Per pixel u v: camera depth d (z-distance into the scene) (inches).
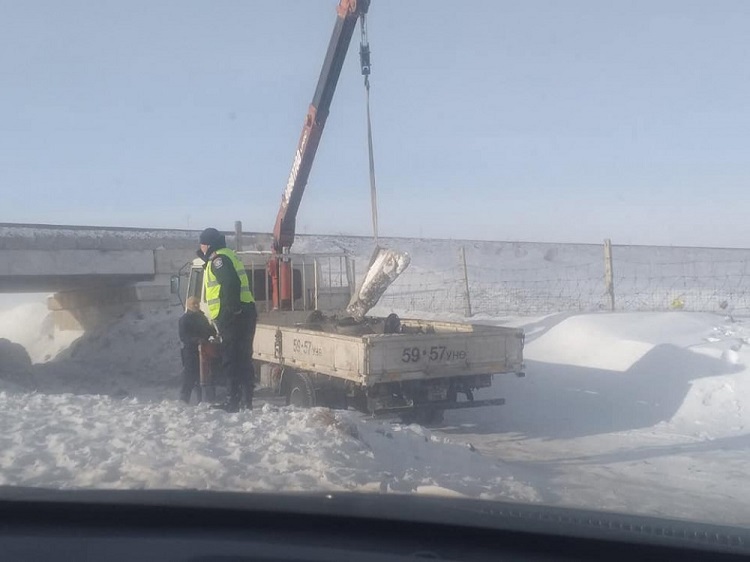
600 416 555.2
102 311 1316.4
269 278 674.8
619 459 434.0
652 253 2384.4
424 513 173.9
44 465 271.4
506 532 167.3
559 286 1620.3
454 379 509.4
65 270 1157.7
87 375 885.2
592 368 631.2
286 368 569.3
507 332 518.3
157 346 970.1
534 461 432.5
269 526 178.1
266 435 329.7
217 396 635.5
